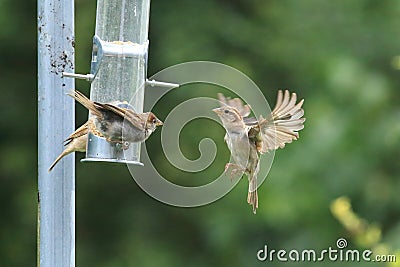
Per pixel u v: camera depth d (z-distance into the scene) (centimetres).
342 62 1445
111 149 738
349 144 1419
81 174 1583
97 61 793
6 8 1517
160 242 1566
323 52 1516
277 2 1572
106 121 730
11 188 1569
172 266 1546
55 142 734
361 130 1415
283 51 1539
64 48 737
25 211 1566
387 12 1530
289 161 1438
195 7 1557
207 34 1541
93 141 734
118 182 1587
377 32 1516
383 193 1398
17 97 1570
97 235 1585
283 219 1423
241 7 1580
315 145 1426
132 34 811
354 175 1410
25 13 1528
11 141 1574
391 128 1381
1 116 1566
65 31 738
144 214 1581
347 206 1046
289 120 751
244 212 1484
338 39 1528
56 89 735
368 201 1403
